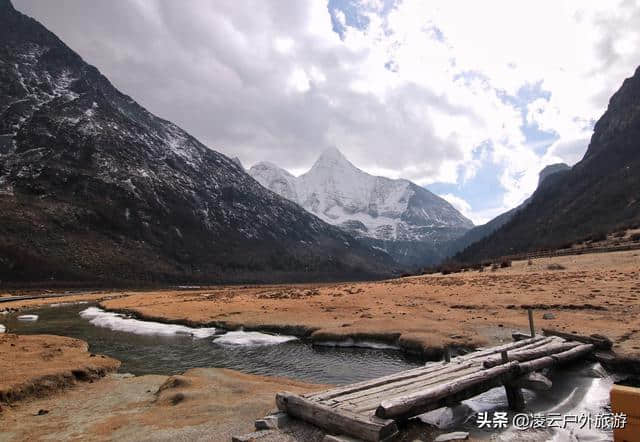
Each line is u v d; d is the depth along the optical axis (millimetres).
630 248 59812
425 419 12680
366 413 10789
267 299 53781
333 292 57562
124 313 52031
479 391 12633
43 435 13180
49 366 20469
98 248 174500
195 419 13617
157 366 24484
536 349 16281
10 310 62344
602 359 17062
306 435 11125
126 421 14031
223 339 31750
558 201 196750
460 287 48844
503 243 192500
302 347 28922
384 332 28484
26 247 147500
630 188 148125
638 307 26578
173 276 179625
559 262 61969
